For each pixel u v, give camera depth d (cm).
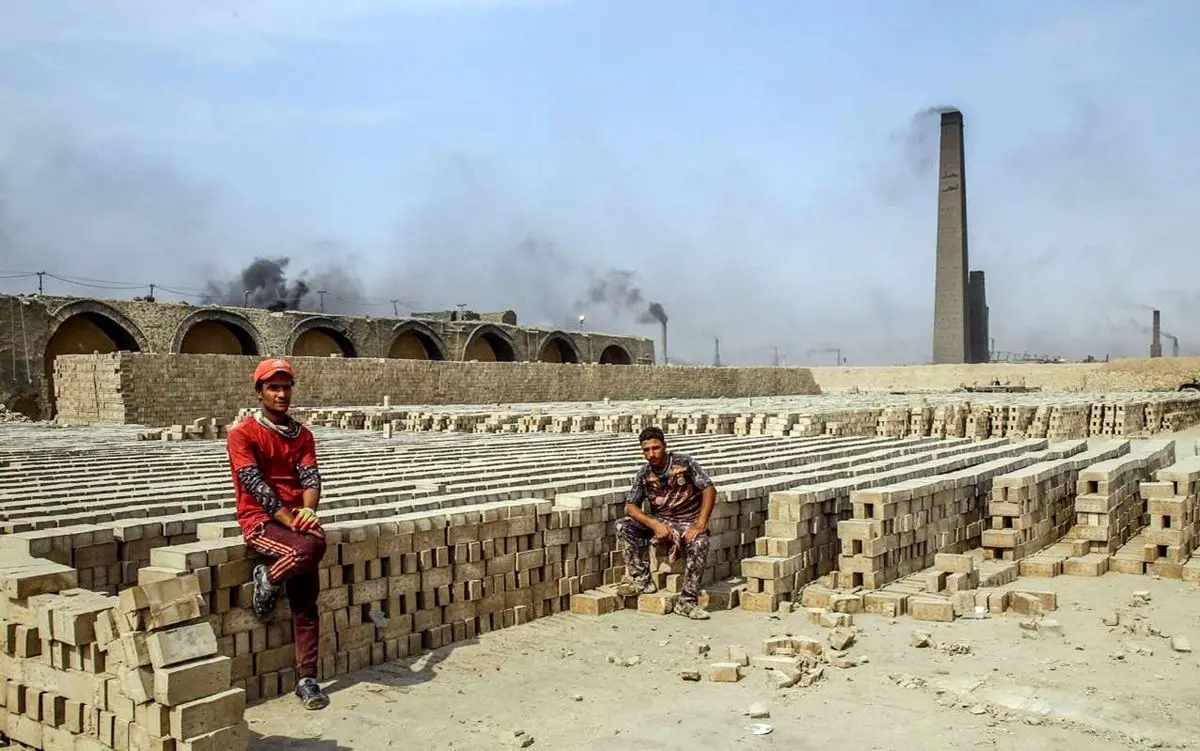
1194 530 1229
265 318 4875
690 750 613
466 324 6116
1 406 3547
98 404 3509
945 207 9106
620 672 783
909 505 1129
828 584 1055
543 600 976
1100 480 1230
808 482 1308
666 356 10812
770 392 7831
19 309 3747
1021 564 1176
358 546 792
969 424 3566
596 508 1045
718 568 1112
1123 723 652
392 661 816
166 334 4378
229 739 548
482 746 624
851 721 661
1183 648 817
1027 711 675
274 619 732
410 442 2264
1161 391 7319
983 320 11556
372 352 5459
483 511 909
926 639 843
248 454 706
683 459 1016
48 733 603
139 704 541
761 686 740
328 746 625
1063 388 8400
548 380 5562
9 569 655
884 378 9069
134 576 836
